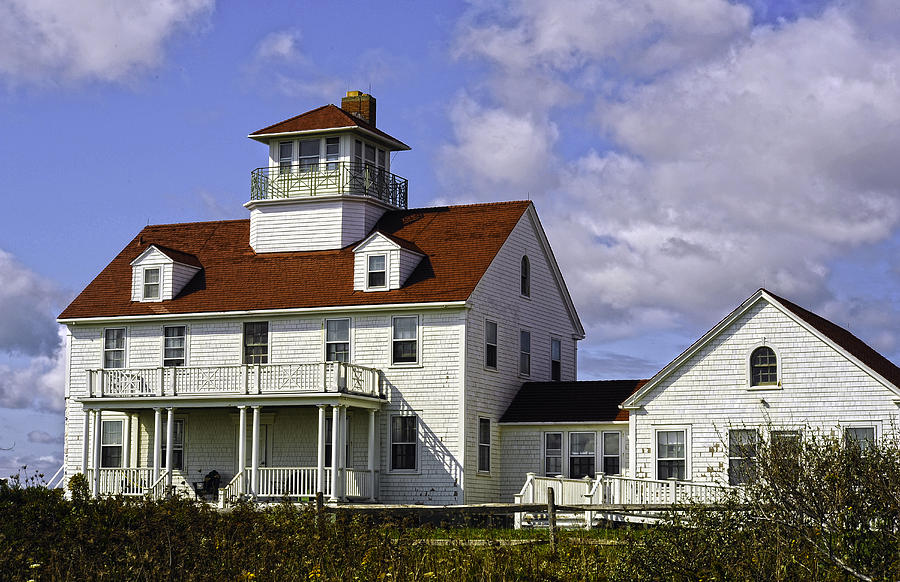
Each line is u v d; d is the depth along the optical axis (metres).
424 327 39.81
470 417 39.28
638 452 35.78
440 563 18.02
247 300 41.88
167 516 17.53
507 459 41.09
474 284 39.62
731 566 15.13
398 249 40.38
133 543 17.08
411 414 39.62
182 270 43.47
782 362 34.34
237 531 17.69
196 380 40.12
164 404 40.06
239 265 43.78
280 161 44.72
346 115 44.31
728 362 35.03
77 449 43.38
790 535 15.36
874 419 33.16
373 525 19.50
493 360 41.09
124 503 19.55
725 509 15.83
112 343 43.44
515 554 18.83
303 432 41.03
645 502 32.59
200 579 16.44
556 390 41.81
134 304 43.41
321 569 16.83
